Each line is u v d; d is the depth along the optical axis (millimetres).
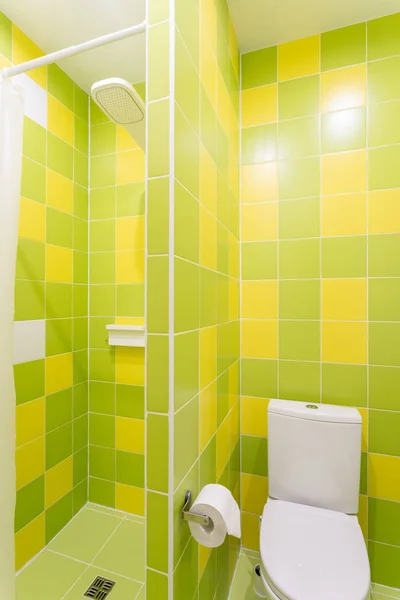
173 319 692
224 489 818
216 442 1063
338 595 814
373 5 1257
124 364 1710
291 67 1436
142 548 1469
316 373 1390
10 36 1310
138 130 1280
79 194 1722
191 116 813
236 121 1436
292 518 1116
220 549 1148
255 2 1252
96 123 1779
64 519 1600
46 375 1512
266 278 1463
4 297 926
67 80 1630
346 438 1198
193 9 835
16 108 951
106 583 1287
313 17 1319
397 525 1281
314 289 1393
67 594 1239
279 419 1280
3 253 920
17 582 1289
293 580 858
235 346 1398
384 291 1299
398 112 1286
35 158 1450
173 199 689
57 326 1578
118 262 1725
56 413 1566
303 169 1412
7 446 939
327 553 949
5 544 924
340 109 1363
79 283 1725
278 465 1271
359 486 1208
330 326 1370
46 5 1235
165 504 691
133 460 1692
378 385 1307
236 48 1441
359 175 1332
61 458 1592
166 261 688
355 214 1336
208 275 971
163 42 700
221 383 1135
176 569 713
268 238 1461
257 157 1483
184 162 759
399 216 1279
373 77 1321
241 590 1293
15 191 949
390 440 1292
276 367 1446
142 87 1681
